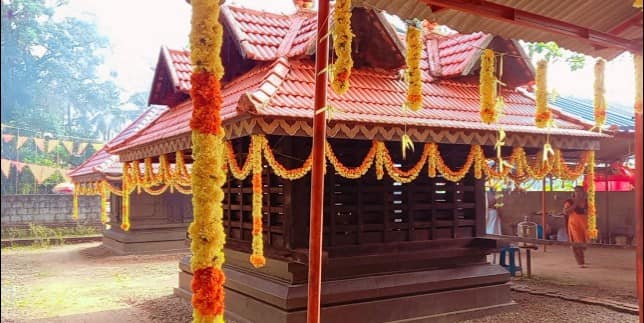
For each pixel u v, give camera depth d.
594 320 7.81
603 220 16.50
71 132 27.44
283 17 8.75
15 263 15.05
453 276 7.93
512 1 5.24
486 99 5.48
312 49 7.12
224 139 6.44
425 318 7.54
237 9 8.51
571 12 5.51
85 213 23.69
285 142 7.12
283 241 7.23
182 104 10.24
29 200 22.55
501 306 8.29
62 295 10.21
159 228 17.27
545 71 5.97
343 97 6.75
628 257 14.34
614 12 5.54
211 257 3.53
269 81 6.34
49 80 25.05
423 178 8.31
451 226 8.51
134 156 10.20
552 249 16.53
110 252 17.48
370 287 7.14
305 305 6.62
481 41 8.29
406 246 7.91
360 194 7.66
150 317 8.23
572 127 8.23
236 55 8.77
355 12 7.52
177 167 8.11
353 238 7.61
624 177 15.27
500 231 19.09
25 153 23.25
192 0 3.60
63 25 25.80
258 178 5.70
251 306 7.29
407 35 5.18
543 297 9.46
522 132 7.33
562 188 19.53
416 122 6.52
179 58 10.05
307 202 7.21
